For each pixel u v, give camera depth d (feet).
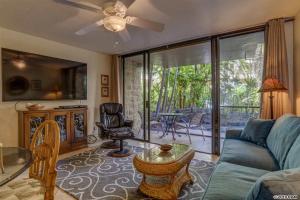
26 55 10.80
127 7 7.14
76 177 8.32
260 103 10.05
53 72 12.14
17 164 3.79
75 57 13.89
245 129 8.86
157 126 17.19
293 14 8.96
